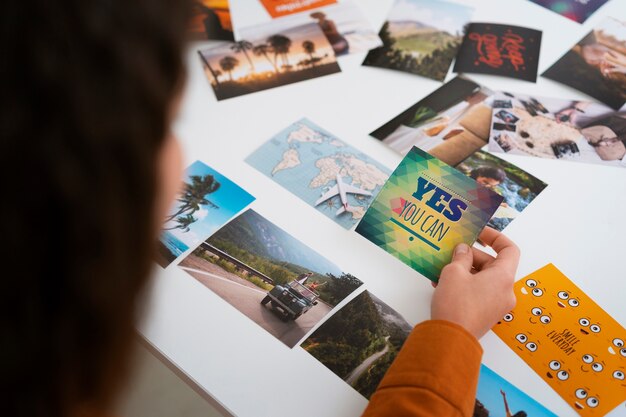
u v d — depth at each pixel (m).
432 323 0.75
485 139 1.03
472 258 0.85
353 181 0.98
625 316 0.85
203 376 0.78
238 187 0.96
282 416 0.75
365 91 1.09
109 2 0.31
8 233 0.31
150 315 0.81
